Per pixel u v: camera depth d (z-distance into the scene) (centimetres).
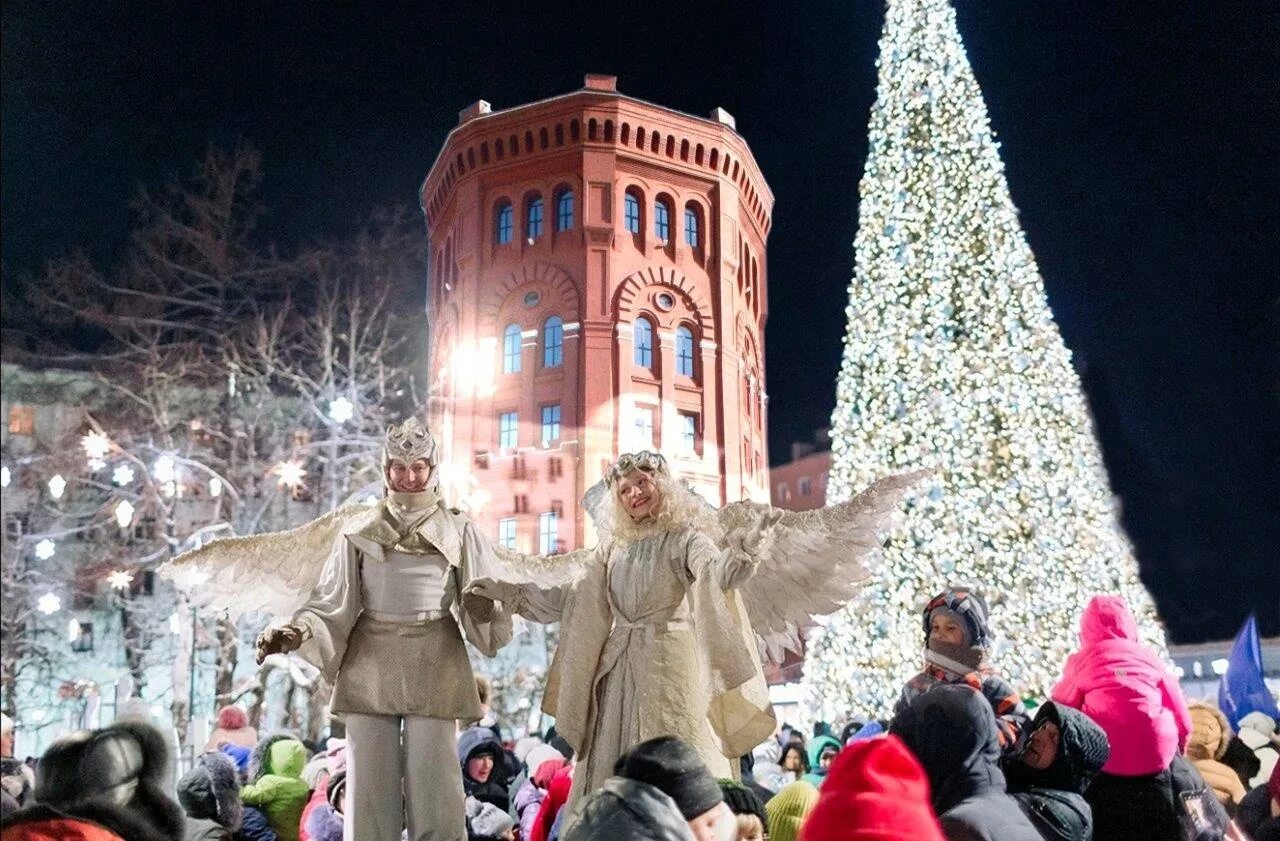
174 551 2511
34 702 3672
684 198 4212
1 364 3966
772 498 6247
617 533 486
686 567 463
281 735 640
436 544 475
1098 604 522
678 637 459
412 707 460
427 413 3384
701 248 4225
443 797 464
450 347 4175
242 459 2878
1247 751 666
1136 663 494
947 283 1917
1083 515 1844
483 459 3919
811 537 466
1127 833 472
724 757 447
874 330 1964
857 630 1891
